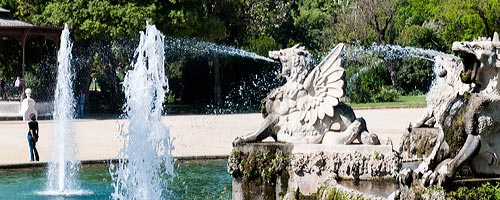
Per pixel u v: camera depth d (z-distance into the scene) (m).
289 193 20.38
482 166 13.94
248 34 87.69
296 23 106.75
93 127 56.44
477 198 13.24
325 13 112.19
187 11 73.12
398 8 99.56
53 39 68.94
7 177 33.06
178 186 29.81
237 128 54.47
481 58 13.83
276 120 22.22
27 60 79.50
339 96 21.55
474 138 13.70
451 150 14.16
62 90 48.03
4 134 50.59
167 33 73.69
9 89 86.44
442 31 91.44
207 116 67.38
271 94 22.34
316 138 21.70
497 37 14.70
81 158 37.28
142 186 27.84
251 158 21.80
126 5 70.81
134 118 28.33
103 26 69.56
